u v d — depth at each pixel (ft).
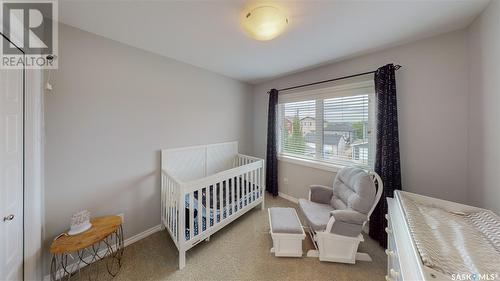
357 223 5.61
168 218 6.81
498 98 4.21
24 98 4.34
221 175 7.07
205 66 8.94
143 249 6.41
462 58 5.60
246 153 12.29
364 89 7.64
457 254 2.82
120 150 6.41
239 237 7.12
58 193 5.17
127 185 6.61
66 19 5.00
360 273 5.41
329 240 5.76
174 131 8.08
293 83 10.33
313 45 6.63
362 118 7.79
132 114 6.70
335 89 8.49
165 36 5.98
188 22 5.21
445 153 5.97
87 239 4.64
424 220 3.90
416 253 2.85
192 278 5.23
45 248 4.97
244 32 5.75
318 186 7.77
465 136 5.63
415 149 6.48
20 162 4.25
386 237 6.47
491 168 4.51
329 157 9.01
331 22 5.20
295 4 4.43
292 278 5.23
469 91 5.48
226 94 10.74
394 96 6.47
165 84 7.68
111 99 6.16
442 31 5.74
